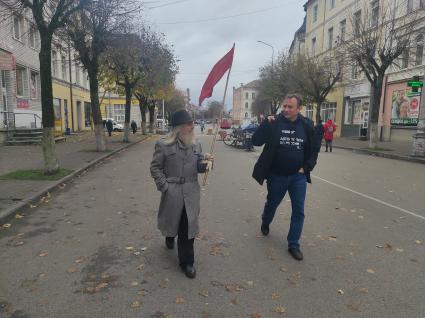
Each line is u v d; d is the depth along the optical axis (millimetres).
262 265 4363
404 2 22219
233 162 14578
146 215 6398
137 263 4387
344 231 5652
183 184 4082
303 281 3959
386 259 4574
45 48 9633
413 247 4996
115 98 59281
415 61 20594
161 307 3418
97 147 16828
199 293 3682
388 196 8164
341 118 33656
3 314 3273
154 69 23906
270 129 4703
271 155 4672
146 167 12586
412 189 8992
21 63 22859
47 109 9719
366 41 19094
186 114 4082
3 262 4391
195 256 4617
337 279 4012
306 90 27922
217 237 5309
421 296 3658
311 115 42344
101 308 3391
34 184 8539
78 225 5824
